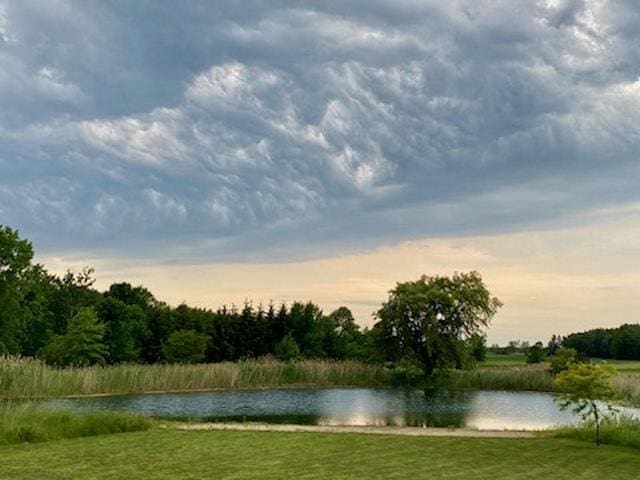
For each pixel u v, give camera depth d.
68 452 19.48
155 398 46.41
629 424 24.89
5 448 20.25
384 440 22.61
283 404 44.81
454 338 67.25
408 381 65.94
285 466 17.59
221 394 51.03
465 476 16.81
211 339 91.38
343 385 64.50
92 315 63.06
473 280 69.19
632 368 81.31
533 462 19.03
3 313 66.12
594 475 17.27
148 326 91.50
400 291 69.00
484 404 47.00
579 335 119.44
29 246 67.00
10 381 43.19
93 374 48.03
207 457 18.80
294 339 91.50
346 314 104.81
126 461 18.09
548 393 58.25
